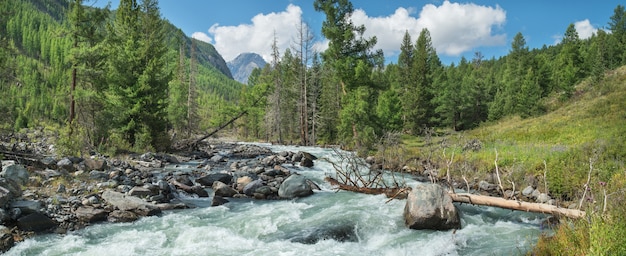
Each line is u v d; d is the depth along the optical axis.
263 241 9.73
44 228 9.84
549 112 56.72
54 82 107.38
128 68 28.38
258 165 23.80
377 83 42.78
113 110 27.38
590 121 36.97
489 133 45.66
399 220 11.38
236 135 87.56
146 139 27.53
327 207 13.33
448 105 66.94
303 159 25.53
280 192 15.54
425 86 62.12
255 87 77.50
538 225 11.15
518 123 52.28
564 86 61.03
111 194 12.52
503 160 21.36
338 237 10.00
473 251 8.89
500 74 102.62
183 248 9.02
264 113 72.50
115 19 31.81
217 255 8.56
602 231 5.53
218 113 91.62
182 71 64.00
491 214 12.46
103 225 10.62
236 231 10.52
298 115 63.31
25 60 124.19
